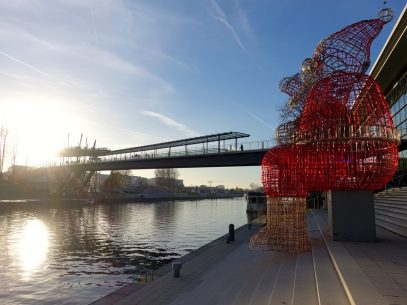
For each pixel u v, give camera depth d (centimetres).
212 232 3694
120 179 12256
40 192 9106
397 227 1664
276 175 1370
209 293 925
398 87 3144
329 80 1291
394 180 3234
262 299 827
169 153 6350
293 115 2611
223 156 5516
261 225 2814
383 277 840
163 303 895
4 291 1498
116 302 934
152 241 3045
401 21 2264
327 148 1315
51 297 1415
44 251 2533
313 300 804
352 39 1318
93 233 3547
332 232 1405
